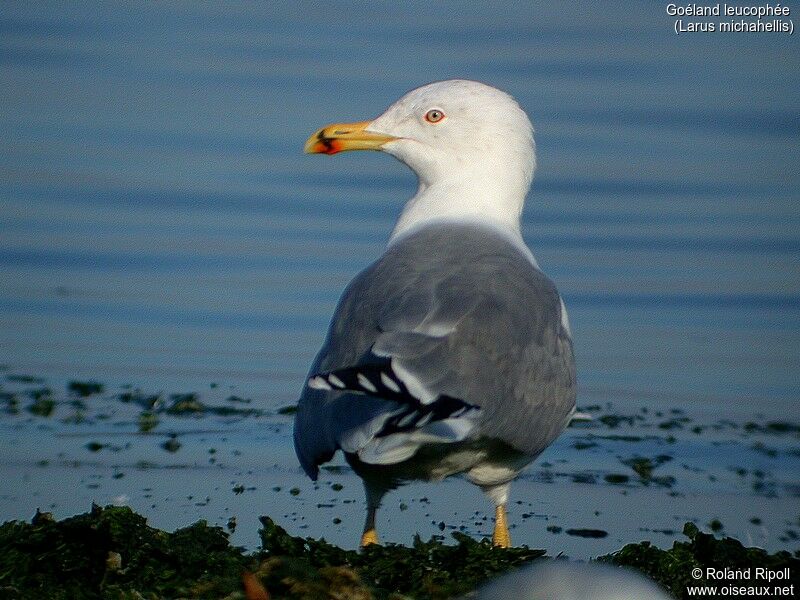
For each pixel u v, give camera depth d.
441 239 12.47
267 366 17.97
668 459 15.28
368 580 10.48
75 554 10.68
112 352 18.22
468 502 14.01
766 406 17.08
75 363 17.77
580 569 7.81
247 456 14.84
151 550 10.77
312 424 11.13
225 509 13.45
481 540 12.84
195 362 18.03
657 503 14.10
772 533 13.42
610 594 7.59
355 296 11.77
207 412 16.19
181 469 14.44
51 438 15.20
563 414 11.95
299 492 13.98
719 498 14.27
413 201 14.10
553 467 15.03
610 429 16.22
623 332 19.55
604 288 20.92
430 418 10.40
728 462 15.25
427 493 14.25
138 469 14.41
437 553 11.03
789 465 15.20
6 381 17.05
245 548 11.98
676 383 17.73
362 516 13.46
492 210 13.77
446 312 11.09
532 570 7.85
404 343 10.77
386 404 10.48
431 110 13.95
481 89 14.08
